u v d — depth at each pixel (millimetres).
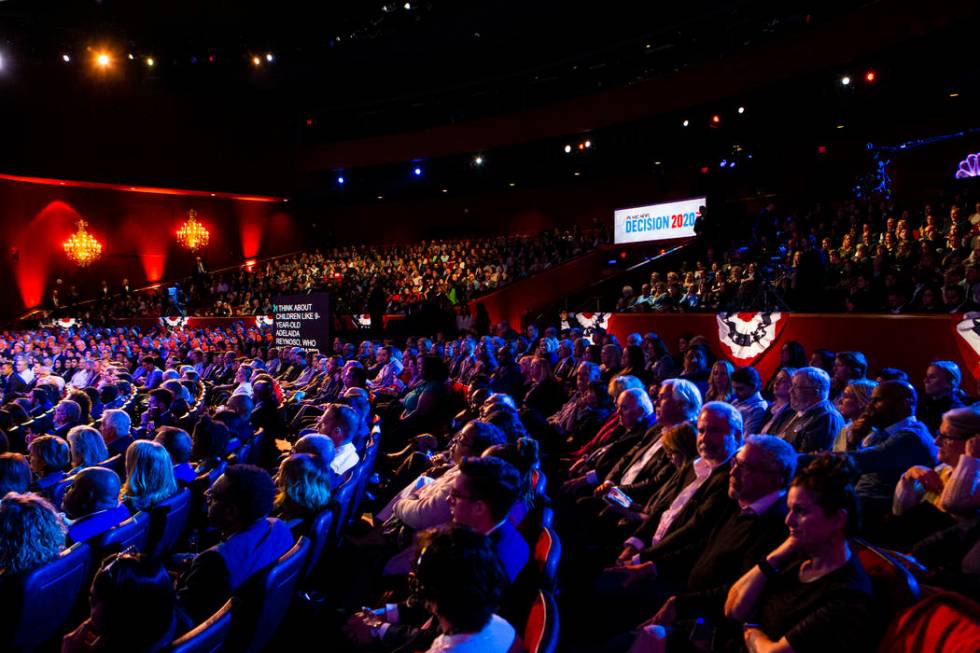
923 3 13539
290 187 28859
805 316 8289
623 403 4891
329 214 29547
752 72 17562
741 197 19312
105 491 3473
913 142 16203
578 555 3820
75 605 3031
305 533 3365
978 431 2824
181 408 7301
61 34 21891
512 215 26406
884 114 16922
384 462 6227
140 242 26203
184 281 26422
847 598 2004
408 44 23203
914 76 15758
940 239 11219
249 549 2967
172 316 22641
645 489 4164
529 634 2182
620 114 21391
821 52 15836
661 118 21047
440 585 1688
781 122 18781
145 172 24906
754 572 2299
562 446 5945
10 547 2682
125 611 1983
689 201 19969
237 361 14258
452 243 25766
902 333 7297
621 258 20250
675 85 19703
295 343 12438
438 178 27609
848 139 17656
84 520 3396
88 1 20281
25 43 21734
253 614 2555
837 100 17312
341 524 4160
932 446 3520
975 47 14383
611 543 3980
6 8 20125
